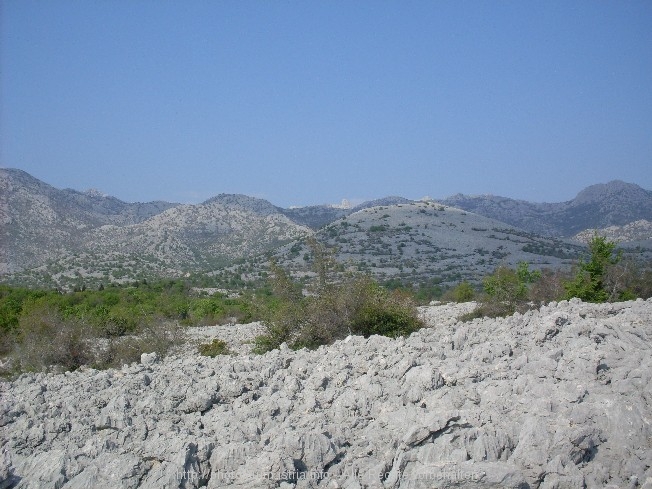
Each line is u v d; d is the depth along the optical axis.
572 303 18.14
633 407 8.41
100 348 24.98
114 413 10.28
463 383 10.12
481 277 86.06
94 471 8.35
